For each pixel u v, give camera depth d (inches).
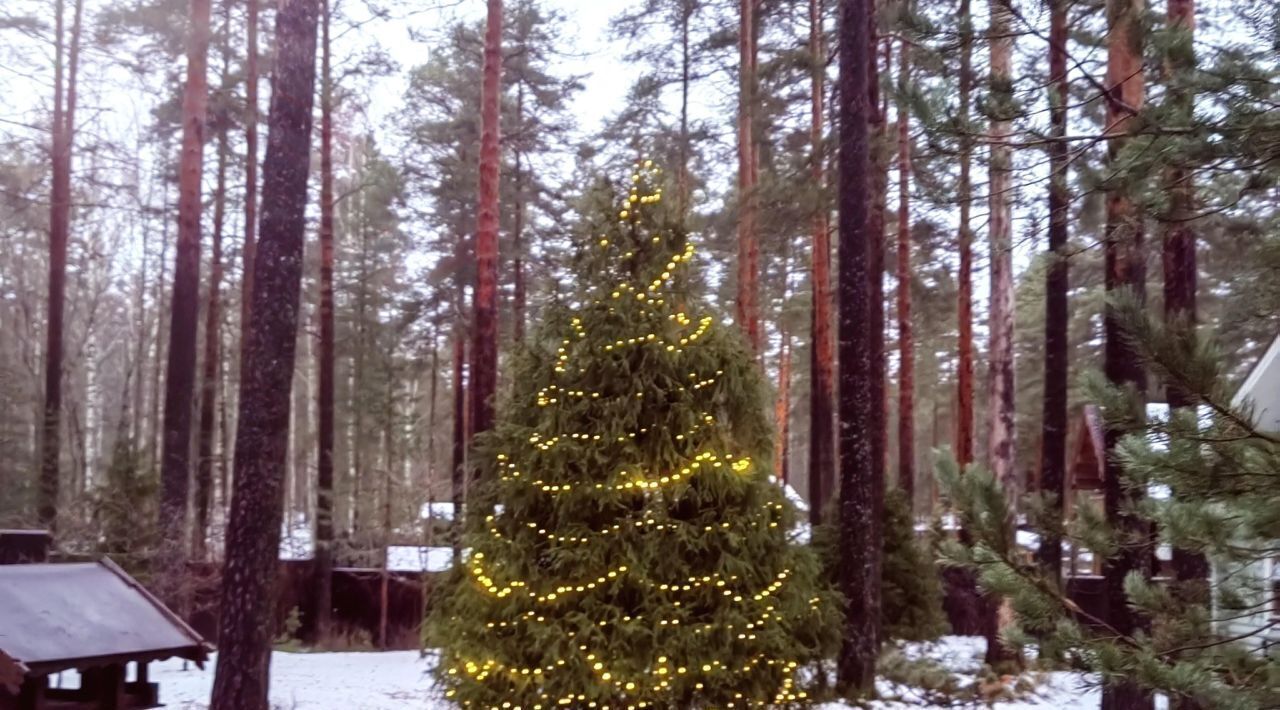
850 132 439.2
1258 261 171.5
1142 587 165.0
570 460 305.6
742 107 713.0
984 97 198.5
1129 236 225.1
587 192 347.6
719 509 309.6
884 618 545.3
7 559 293.0
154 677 489.1
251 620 328.2
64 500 979.3
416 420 1099.9
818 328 806.5
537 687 294.2
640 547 298.8
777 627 304.7
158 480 657.6
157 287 1370.6
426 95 972.6
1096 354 1019.3
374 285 1229.7
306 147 346.0
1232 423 142.8
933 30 206.7
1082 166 203.5
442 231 1070.4
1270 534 138.9
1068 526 180.2
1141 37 183.5
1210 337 146.7
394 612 824.9
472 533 320.8
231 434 1419.8
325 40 788.0
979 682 481.7
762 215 594.6
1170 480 143.6
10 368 1010.7
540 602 297.7
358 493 887.7
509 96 968.3
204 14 632.4
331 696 456.8
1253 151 163.0
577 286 332.5
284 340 338.3
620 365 309.7
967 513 169.9
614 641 289.6
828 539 480.4
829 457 792.9
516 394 331.3
